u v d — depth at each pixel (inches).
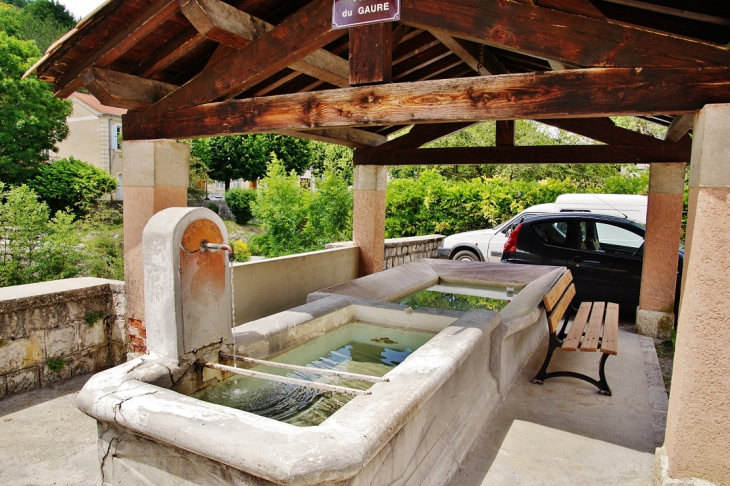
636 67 99.7
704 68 95.3
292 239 463.2
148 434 81.9
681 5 120.4
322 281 253.4
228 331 119.7
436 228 501.7
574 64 104.0
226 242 118.6
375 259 284.7
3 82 879.7
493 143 772.6
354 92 125.1
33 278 355.3
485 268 287.4
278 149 1400.1
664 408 154.9
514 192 476.7
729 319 93.0
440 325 168.4
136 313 174.7
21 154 895.1
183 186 175.5
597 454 126.6
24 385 158.7
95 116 1240.8
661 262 237.8
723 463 95.7
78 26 136.9
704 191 93.7
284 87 221.0
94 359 179.3
